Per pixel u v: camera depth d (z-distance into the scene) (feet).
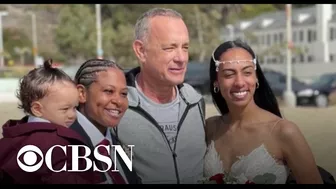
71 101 8.20
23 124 7.91
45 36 169.48
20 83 8.41
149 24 9.73
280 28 144.36
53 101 8.09
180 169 10.00
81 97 8.56
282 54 124.26
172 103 10.09
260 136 10.13
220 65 10.30
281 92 59.26
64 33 135.95
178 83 9.77
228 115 10.91
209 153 10.64
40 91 8.07
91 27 134.82
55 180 7.63
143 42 9.83
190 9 126.11
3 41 170.30
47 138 7.75
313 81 58.95
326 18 128.98
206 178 10.36
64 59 142.92
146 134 9.71
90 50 131.85
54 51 148.66
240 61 10.11
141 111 9.78
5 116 18.44
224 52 10.30
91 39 130.31
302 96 53.36
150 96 9.96
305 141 9.83
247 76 10.19
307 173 9.73
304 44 135.03
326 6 129.49
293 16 146.41
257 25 153.89
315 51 129.70
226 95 10.37
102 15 139.03
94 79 8.50
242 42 10.49
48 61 8.42
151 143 9.74
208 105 11.56
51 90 8.07
